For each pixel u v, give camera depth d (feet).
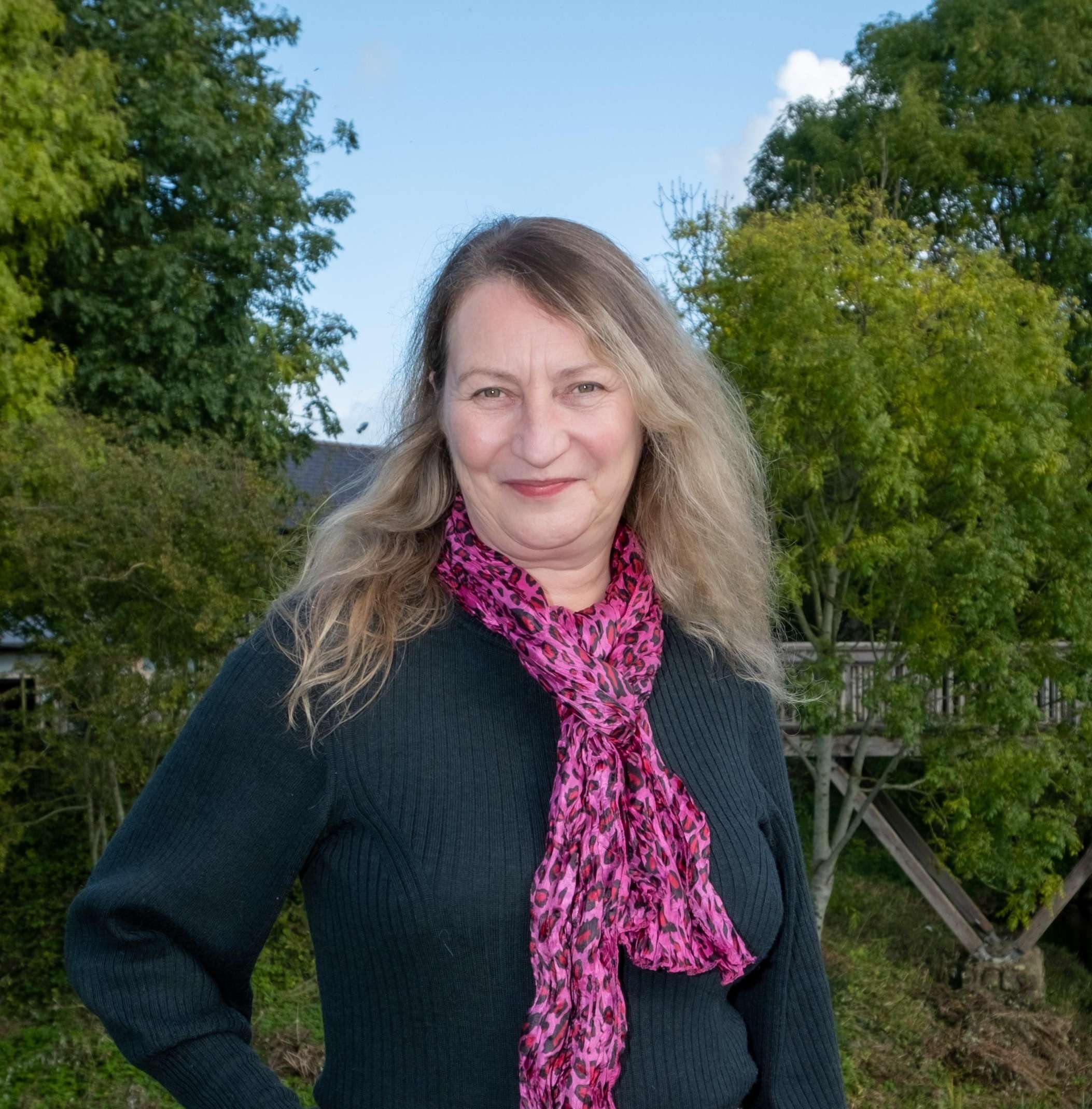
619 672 4.56
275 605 4.56
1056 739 28.78
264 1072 4.16
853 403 25.26
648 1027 4.46
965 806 28.37
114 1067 21.39
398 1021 4.14
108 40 39.75
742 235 28.04
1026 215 49.24
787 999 5.08
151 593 24.34
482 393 4.37
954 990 31.68
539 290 4.26
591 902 4.18
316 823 4.20
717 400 5.18
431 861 4.11
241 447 28.50
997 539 25.96
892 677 31.81
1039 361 26.89
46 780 30.58
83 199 35.91
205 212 41.16
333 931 4.23
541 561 4.58
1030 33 49.80
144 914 4.05
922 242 28.19
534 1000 4.14
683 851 4.44
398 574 4.56
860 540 26.55
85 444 26.04
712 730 4.90
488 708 4.43
